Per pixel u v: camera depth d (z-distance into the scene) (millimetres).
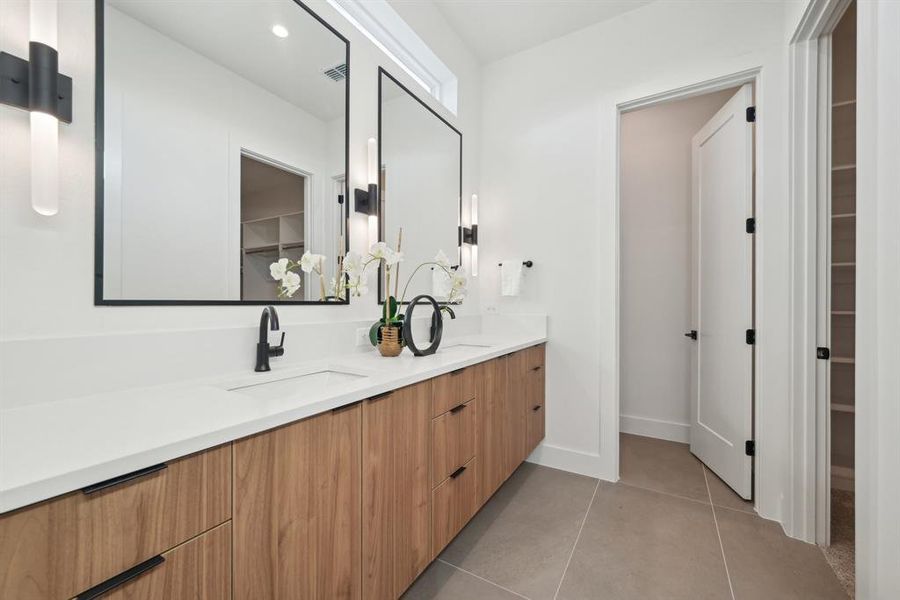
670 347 2928
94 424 692
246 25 1313
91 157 938
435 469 1306
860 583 986
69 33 908
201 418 725
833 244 2242
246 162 1308
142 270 1032
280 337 1248
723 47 1956
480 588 1372
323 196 1587
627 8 2205
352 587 967
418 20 2076
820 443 1635
